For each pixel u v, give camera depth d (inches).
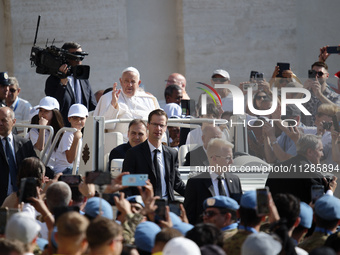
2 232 746.2
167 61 2188.7
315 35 2119.8
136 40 2177.7
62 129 1179.3
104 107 1315.2
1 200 1111.0
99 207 772.6
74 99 1441.9
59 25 2122.3
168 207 802.2
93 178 777.6
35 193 805.9
